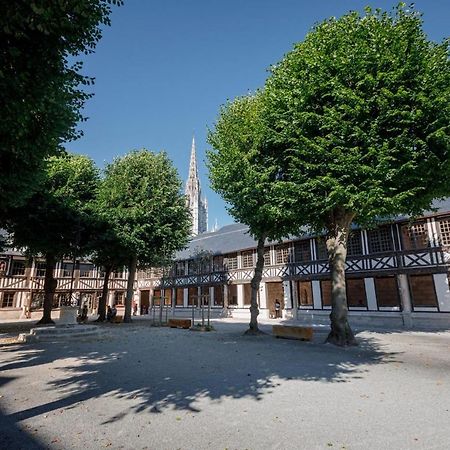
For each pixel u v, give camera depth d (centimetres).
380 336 1482
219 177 1405
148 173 2192
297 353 1029
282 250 2741
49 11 479
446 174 1053
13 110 553
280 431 439
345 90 1023
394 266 2027
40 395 601
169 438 419
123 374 754
